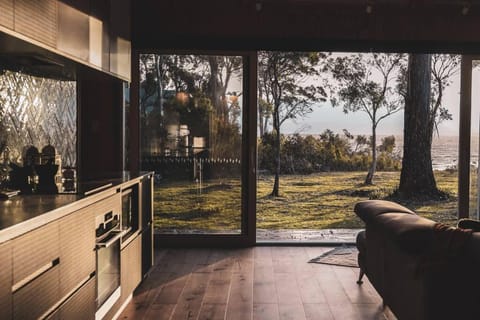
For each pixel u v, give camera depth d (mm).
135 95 5137
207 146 5219
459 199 5184
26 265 1711
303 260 4633
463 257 2166
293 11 4938
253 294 3650
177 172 5219
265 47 4973
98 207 2576
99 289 2635
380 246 3023
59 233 2014
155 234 5164
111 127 5066
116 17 3727
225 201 5234
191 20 4934
